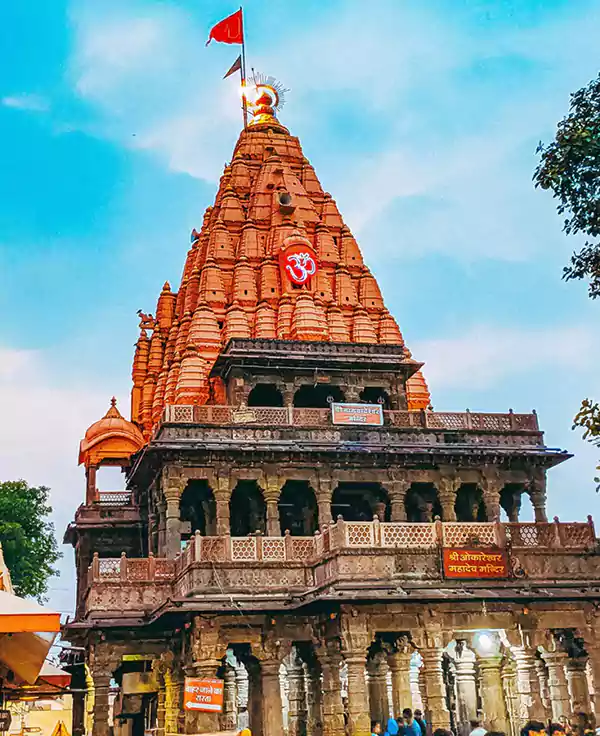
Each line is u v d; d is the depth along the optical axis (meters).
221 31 61.97
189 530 41.50
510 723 29.78
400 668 30.58
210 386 44.22
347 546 26.52
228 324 46.16
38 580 51.72
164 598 33.59
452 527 27.33
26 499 54.94
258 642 29.09
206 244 52.56
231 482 38.50
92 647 32.66
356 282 51.06
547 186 17.47
